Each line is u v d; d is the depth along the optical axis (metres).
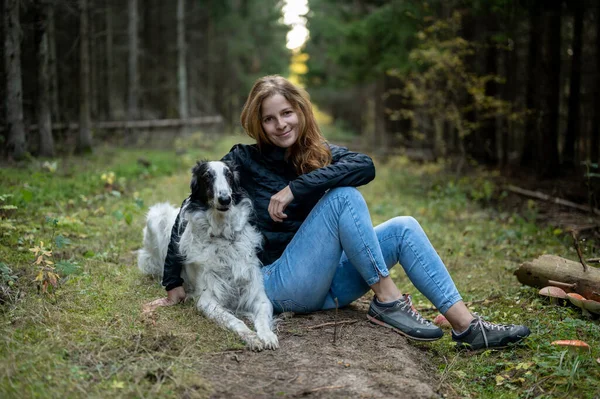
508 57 11.13
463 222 6.90
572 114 9.64
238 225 3.46
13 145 8.23
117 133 13.72
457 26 9.53
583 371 2.84
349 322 3.40
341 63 13.20
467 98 10.63
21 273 3.83
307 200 3.53
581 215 6.84
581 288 3.77
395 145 16.22
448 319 3.25
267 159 3.57
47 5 9.17
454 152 11.80
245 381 2.66
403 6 9.99
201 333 3.16
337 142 19.48
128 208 5.62
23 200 5.59
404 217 3.36
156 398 2.46
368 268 3.24
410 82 10.80
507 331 3.16
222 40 23.36
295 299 3.42
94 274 4.06
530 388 2.78
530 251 5.45
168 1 20.11
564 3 9.19
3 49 8.66
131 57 14.30
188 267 3.60
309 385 2.63
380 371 2.82
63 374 2.58
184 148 13.24
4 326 3.03
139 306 3.49
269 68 26.31
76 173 7.95
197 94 21.78
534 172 10.12
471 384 2.90
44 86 9.33
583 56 10.92
